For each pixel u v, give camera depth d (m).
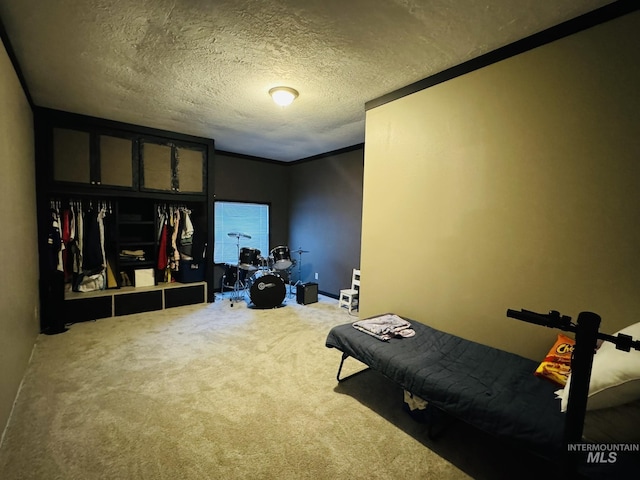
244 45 2.12
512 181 2.06
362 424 1.98
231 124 3.89
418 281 2.65
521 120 2.01
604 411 1.24
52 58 2.31
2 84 1.95
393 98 2.81
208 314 4.20
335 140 4.67
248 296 5.19
